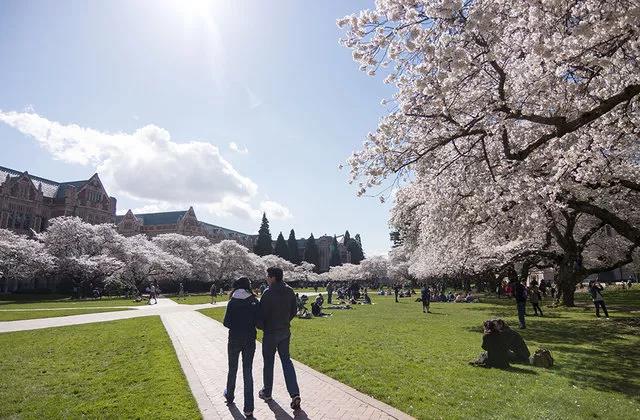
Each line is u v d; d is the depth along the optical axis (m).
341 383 7.68
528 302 31.72
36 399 6.91
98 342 13.11
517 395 6.80
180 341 12.70
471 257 27.81
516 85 10.33
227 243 81.62
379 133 11.39
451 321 19.02
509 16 8.69
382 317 21.59
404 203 30.12
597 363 9.36
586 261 34.84
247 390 5.93
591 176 12.30
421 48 8.64
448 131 11.85
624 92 8.37
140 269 57.69
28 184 75.06
